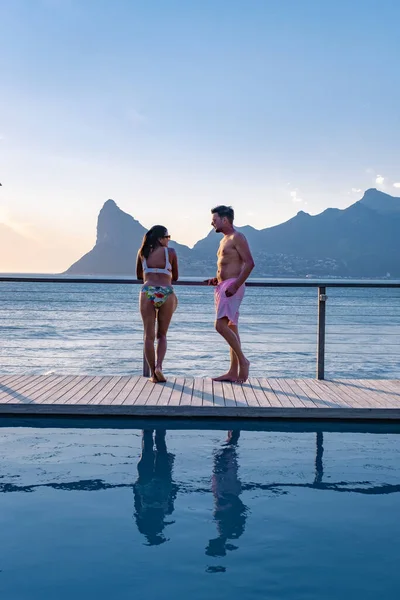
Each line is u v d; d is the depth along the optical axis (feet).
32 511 9.21
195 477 10.89
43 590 6.82
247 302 165.07
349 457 12.21
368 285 18.97
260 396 16.46
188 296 193.47
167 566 7.44
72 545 8.03
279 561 7.60
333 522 8.91
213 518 9.02
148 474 11.03
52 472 11.09
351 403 15.55
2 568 7.36
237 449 12.70
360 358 53.42
